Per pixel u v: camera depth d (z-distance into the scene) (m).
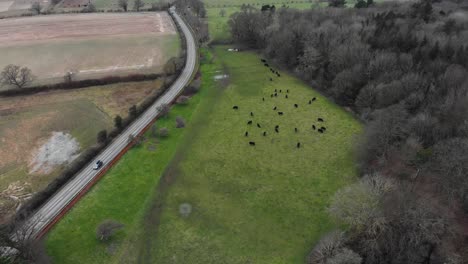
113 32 172.12
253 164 81.31
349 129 93.38
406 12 144.88
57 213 67.06
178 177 77.81
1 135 92.31
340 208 59.03
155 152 85.75
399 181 67.31
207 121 98.38
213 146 87.81
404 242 54.50
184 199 71.94
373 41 113.88
